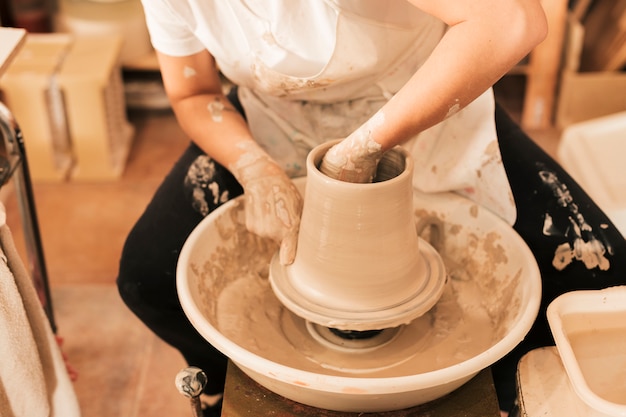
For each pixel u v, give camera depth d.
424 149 1.30
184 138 2.74
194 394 0.99
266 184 1.20
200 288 1.17
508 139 1.38
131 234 1.37
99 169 2.50
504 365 1.34
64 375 1.23
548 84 2.68
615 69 2.66
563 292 1.25
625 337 1.03
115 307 2.02
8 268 1.09
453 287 1.26
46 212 2.38
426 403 1.06
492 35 0.91
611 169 2.03
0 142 2.53
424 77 0.95
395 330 1.16
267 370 0.93
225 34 1.21
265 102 1.38
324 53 1.19
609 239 1.24
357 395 0.95
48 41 2.50
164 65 1.30
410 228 1.04
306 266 1.07
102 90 2.38
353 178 1.02
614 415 0.87
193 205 1.37
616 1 2.60
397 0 1.14
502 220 1.24
